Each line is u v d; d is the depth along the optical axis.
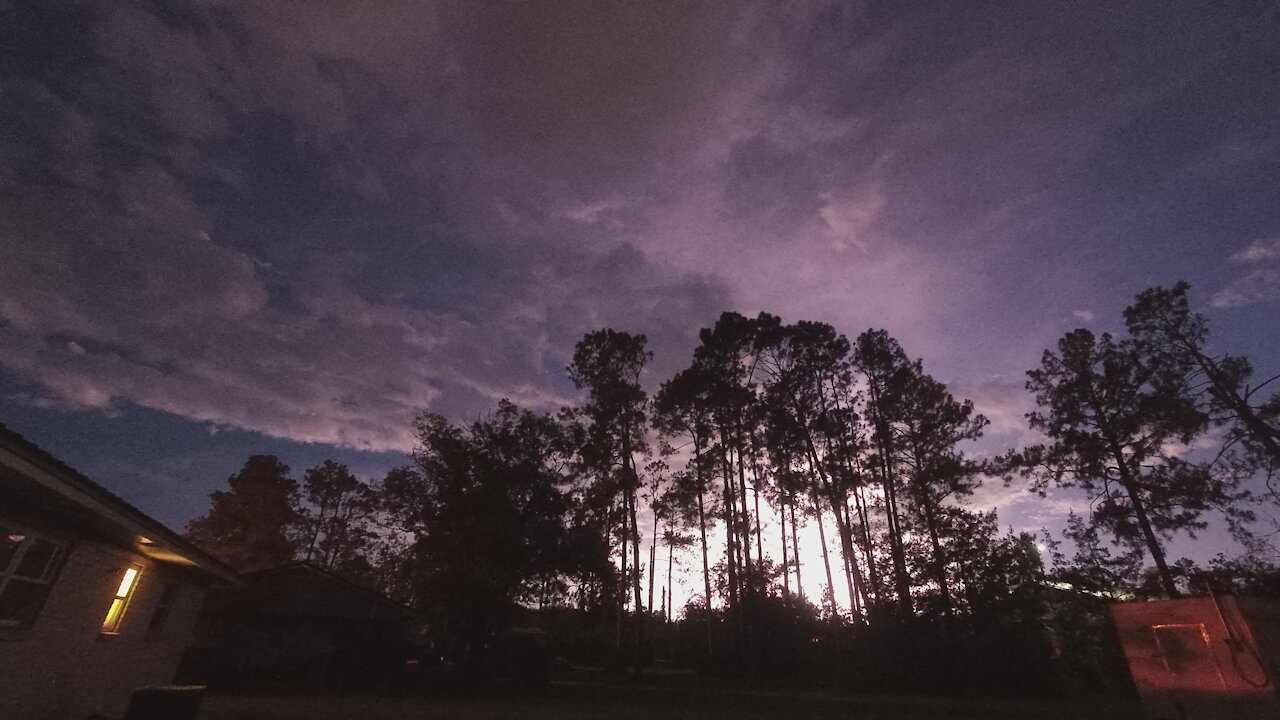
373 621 27.23
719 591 41.34
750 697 26.95
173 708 11.99
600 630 53.59
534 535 29.50
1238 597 12.10
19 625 9.62
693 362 43.91
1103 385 32.31
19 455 6.86
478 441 31.05
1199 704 12.36
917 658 30.61
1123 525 29.91
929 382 38.91
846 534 38.22
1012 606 32.62
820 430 40.19
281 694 22.58
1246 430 27.77
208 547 52.44
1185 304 30.45
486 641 29.31
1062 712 22.34
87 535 11.17
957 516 35.47
